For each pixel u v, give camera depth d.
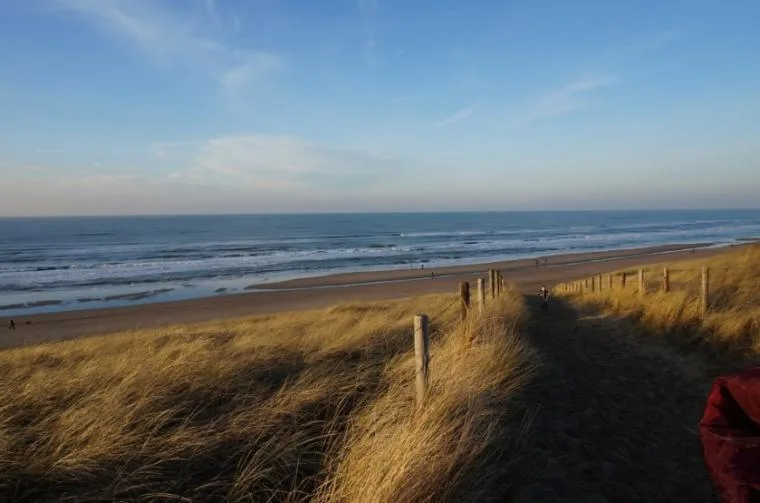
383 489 2.67
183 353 5.68
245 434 3.66
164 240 117.62
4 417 3.76
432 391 4.12
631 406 4.96
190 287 43.66
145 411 3.78
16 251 87.00
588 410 4.85
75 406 3.89
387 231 155.62
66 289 43.41
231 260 68.94
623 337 8.73
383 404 3.98
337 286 42.38
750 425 2.34
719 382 2.43
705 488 3.29
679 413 4.71
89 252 84.00
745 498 2.04
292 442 3.47
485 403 4.28
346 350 6.62
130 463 3.18
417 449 2.95
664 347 7.57
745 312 7.95
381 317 11.59
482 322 7.72
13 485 2.93
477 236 125.06
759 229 153.88
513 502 3.08
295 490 2.84
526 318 11.13
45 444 3.35
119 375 4.81
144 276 51.81
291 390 4.40
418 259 68.81
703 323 7.86
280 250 86.62
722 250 68.50
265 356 5.95
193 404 4.27
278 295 37.66
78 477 3.02
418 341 3.97
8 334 25.17
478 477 3.25
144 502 2.84
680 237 114.31
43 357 7.76
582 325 10.70
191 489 2.99
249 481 3.04
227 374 4.90
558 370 6.45
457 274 49.47
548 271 49.56
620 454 3.83
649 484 3.36
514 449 3.84
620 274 29.03
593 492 3.25
